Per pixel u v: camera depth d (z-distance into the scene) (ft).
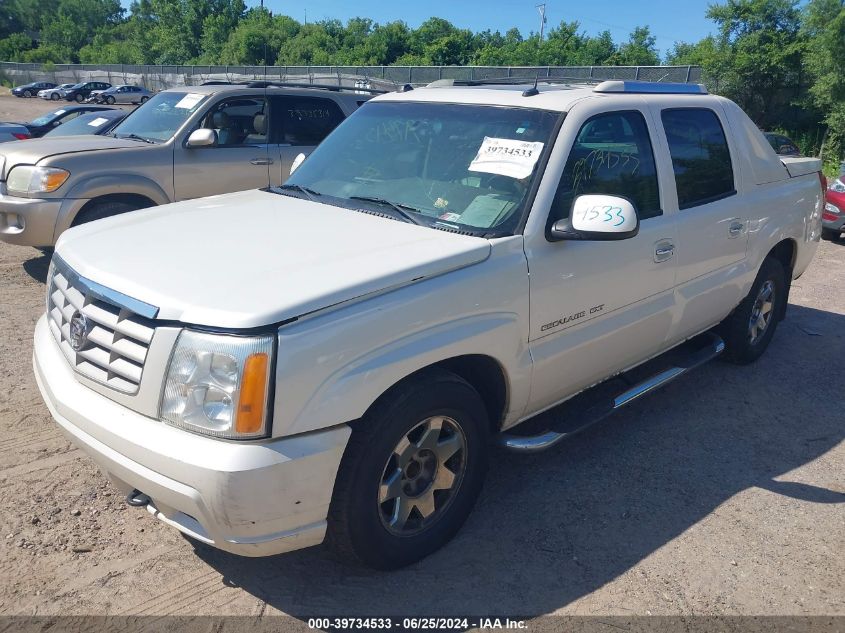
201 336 8.02
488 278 10.03
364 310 8.71
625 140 12.66
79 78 194.39
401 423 9.17
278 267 9.12
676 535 11.26
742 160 15.65
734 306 16.25
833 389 17.10
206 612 9.27
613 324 12.39
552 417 13.16
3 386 15.19
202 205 12.34
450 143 12.25
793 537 11.32
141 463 8.29
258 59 193.26
